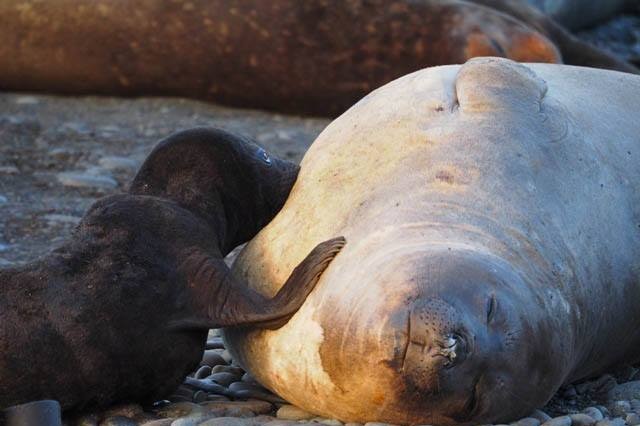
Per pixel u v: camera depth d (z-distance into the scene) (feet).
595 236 49.08
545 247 46.62
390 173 49.37
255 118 102.83
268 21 101.71
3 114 101.81
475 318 41.93
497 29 96.99
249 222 54.90
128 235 50.49
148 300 49.24
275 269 51.29
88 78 106.32
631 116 55.16
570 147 50.70
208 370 57.06
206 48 103.40
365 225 47.47
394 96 53.62
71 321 48.39
